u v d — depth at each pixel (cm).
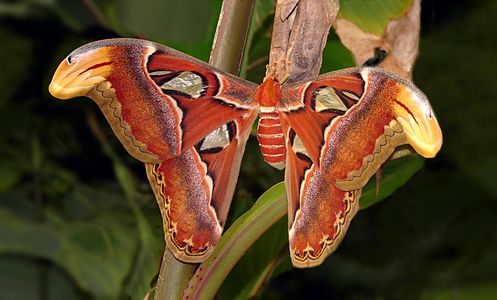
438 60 182
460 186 180
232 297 128
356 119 107
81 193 161
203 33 131
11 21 151
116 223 155
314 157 108
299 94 109
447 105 182
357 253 178
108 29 133
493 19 179
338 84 107
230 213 138
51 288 156
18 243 152
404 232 176
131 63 105
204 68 107
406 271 181
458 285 181
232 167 110
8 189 158
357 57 123
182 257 108
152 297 118
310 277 182
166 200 109
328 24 111
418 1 123
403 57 124
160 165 109
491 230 188
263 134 109
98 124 152
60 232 154
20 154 160
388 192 127
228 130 110
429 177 178
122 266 150
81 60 104
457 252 186
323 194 109
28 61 154
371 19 124
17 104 157
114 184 162
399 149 112
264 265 128
